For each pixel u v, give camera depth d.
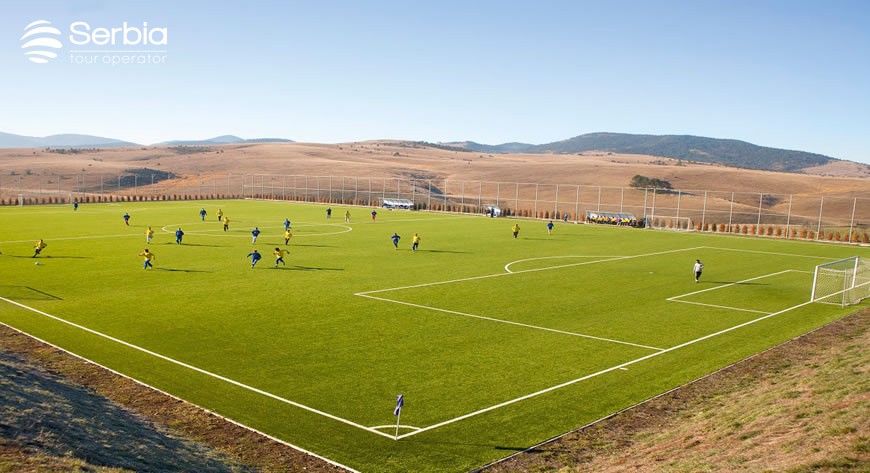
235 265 48.00
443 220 93.19
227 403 20.73
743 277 46.38
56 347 26.17
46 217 88.56
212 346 26.89
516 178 195.12
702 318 33.25
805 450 14.93
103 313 32.19
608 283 42.94
